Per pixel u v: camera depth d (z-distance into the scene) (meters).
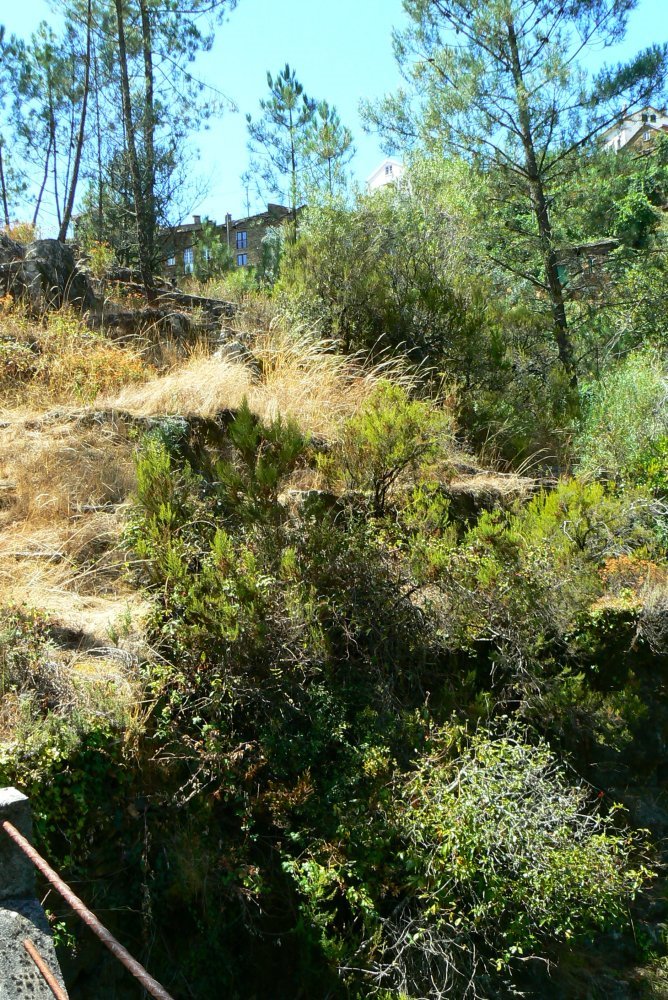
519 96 13.52
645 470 9.11
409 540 6.38
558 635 6.35
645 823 6.36
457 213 12.16
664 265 15.60
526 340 11.73
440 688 6.05
